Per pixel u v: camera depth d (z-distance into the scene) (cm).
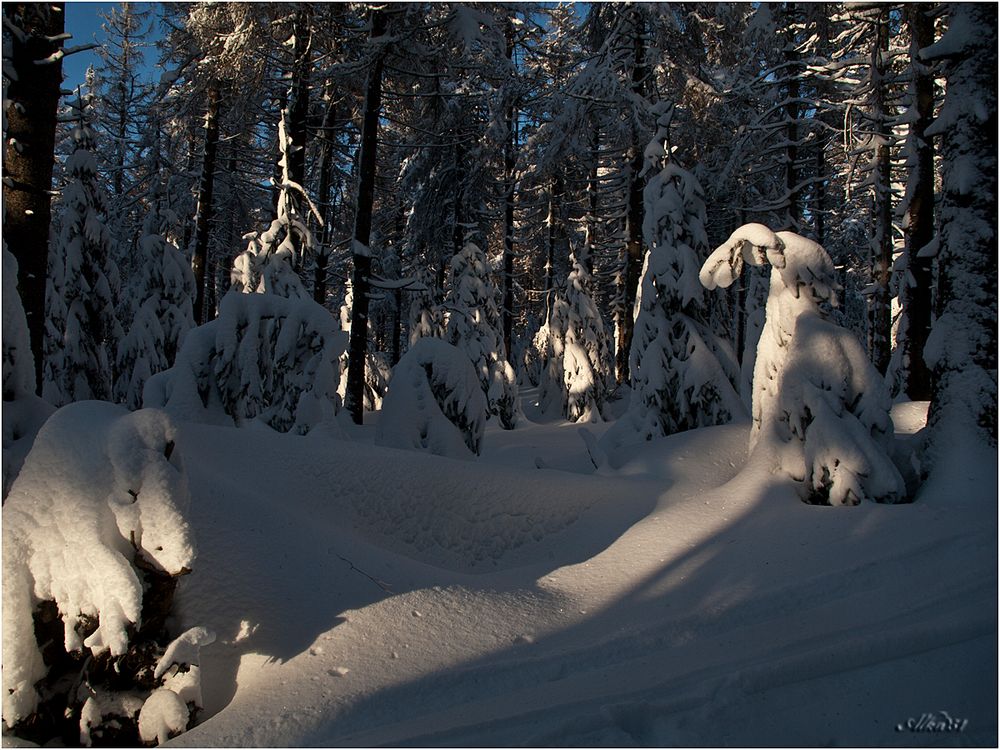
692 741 319
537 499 652
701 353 953
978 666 364
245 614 424
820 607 449
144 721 356
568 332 2095
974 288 625
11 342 495
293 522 504
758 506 605
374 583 472
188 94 1806
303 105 1510
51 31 674
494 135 1833
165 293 1569
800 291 696
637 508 660
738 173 1711
